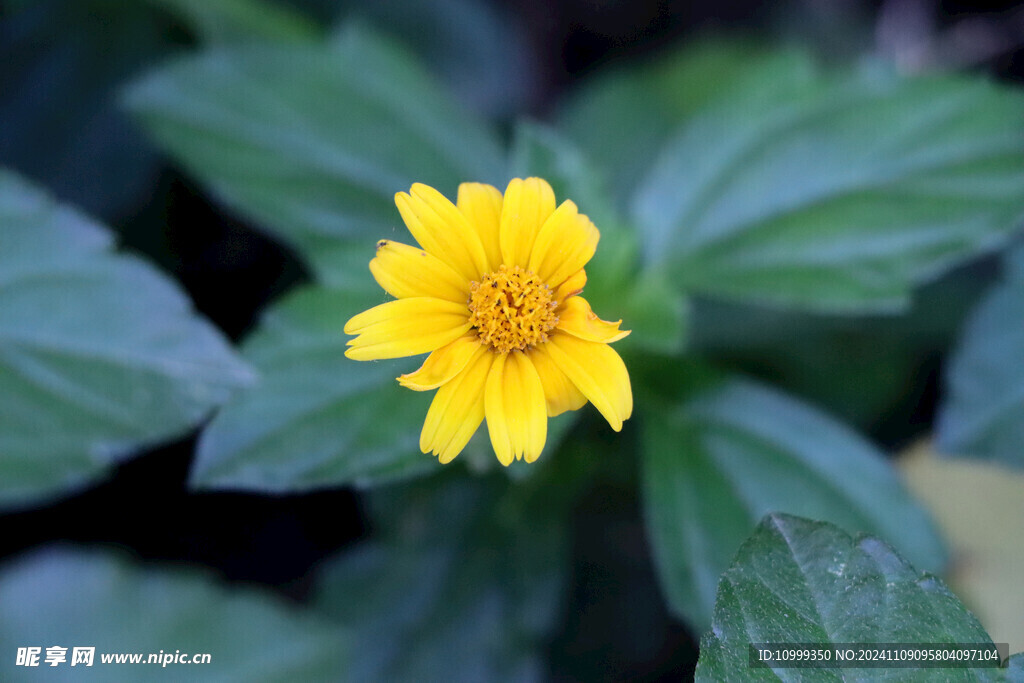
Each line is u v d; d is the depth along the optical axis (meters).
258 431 0.25
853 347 0.31
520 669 0.28
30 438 0.25
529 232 0.24
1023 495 0.29
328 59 0.29
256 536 0.31
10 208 0.26
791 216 0.28
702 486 0.27
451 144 0.29
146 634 0.27
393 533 0.29
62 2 0.31
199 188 0.33
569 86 0.40
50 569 0.27
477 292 0.24
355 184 0.28
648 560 0.31
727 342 0.31
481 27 0.36
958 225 0.27
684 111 0.35
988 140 0.28
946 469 0.29
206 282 0.33
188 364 0.25
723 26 0.40
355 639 0.28
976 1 0.38
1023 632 0.28
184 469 0.31
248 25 0.31
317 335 0.26
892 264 0.27
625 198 0.34
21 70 0.31
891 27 0.39
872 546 0.23
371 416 0.25
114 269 0.26
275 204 0.28
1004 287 0.28
